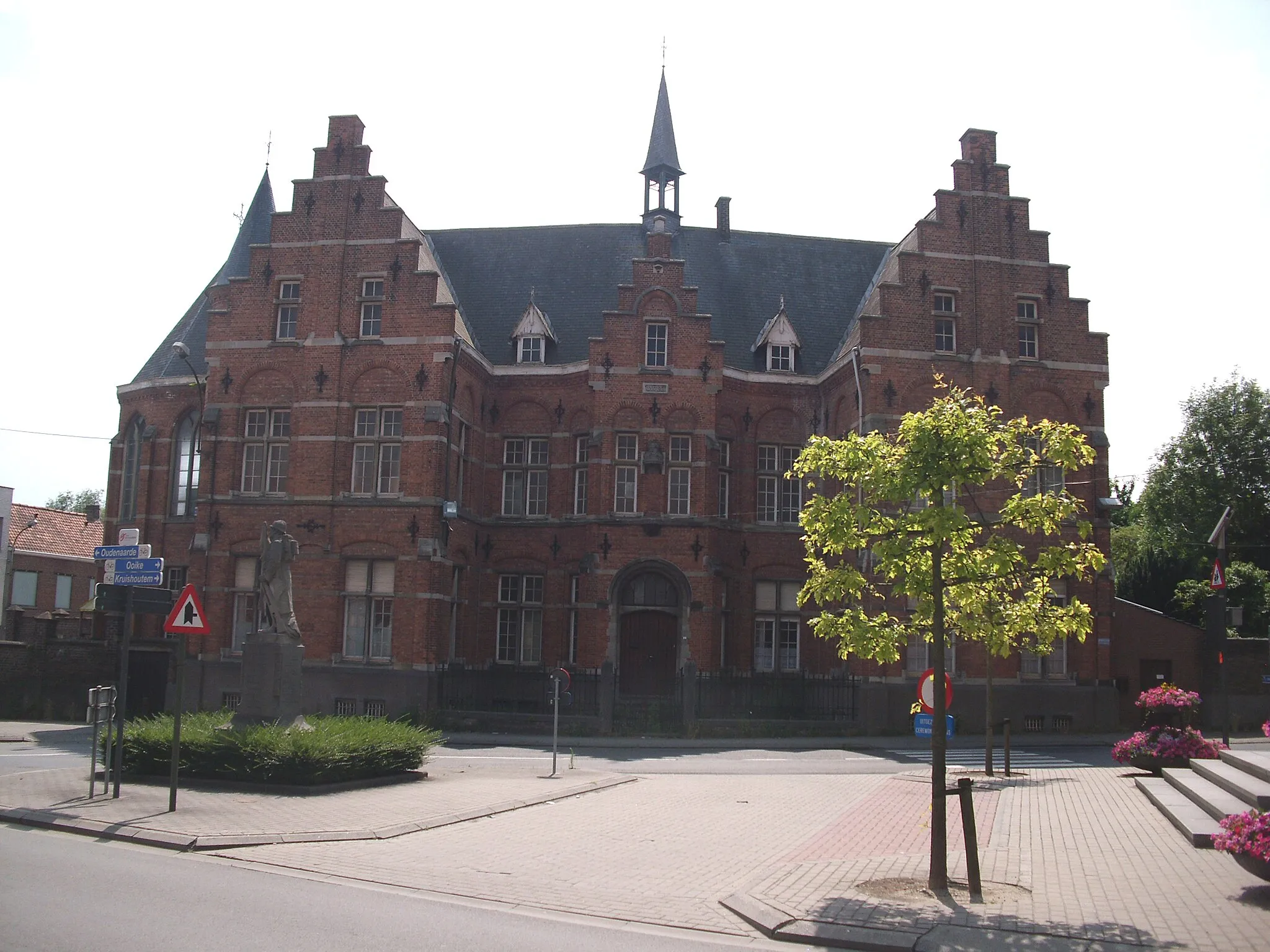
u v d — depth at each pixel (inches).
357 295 1312.7
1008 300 1326.3
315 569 1267.2
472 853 514.6
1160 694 839.7
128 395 1549.0
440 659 1268.5
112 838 533.6
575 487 1400.1
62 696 1349.7
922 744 1147.3
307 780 682.2
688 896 437.7
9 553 2032.5
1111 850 520.4
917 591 482.6
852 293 1587.1
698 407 1344.7
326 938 351.3
